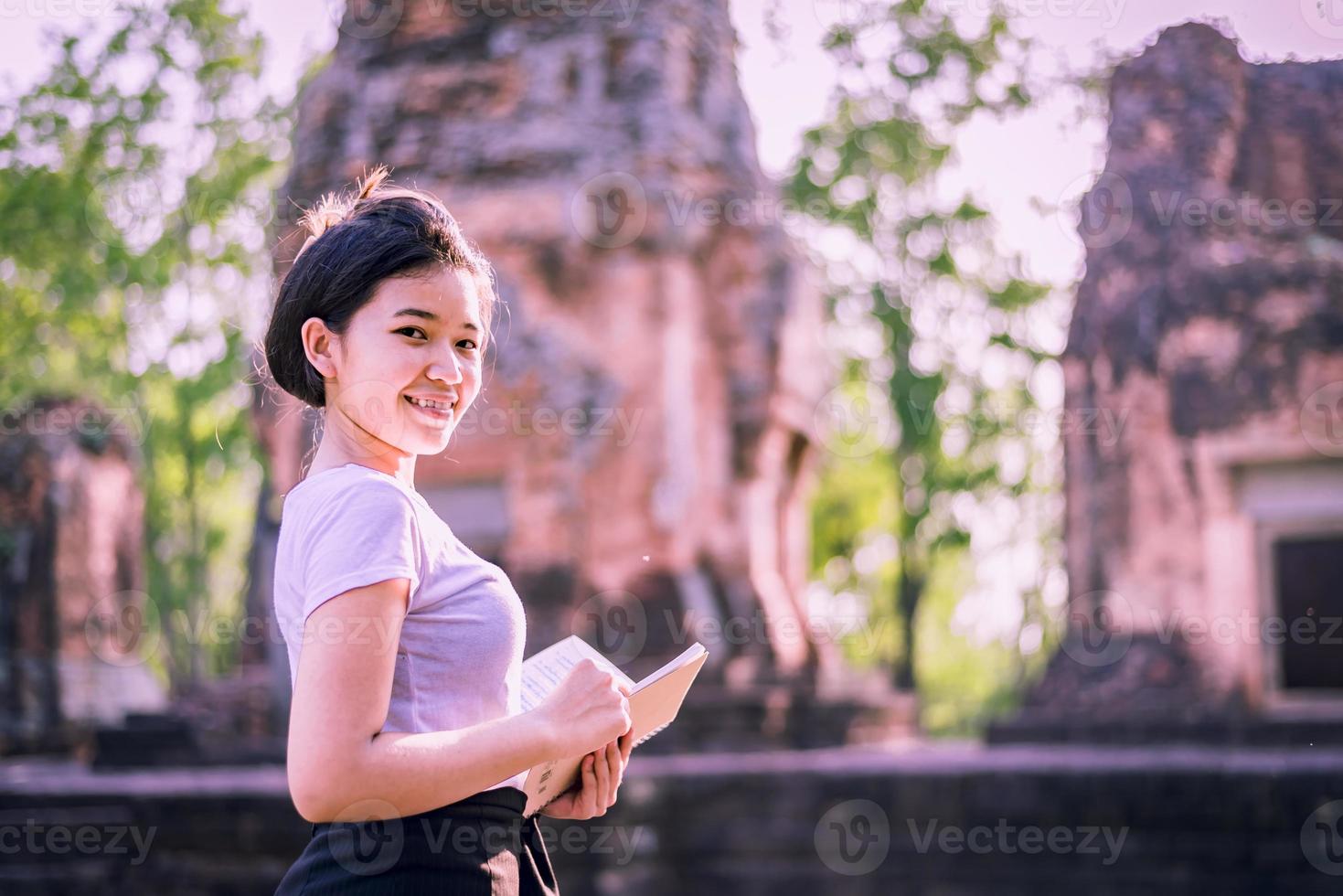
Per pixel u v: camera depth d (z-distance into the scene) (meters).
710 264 14.51
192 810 9.84
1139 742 14.03
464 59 14.05
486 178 13.74
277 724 14.18
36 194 13.30
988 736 14.66
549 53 14.02
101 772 13.26
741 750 12.69
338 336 1.91
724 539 14.42
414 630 1.76
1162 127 14.84
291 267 1.98
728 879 9.92
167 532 21.73
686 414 13.79
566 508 13.36
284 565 1.82
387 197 1.99
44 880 9.64
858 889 9.87
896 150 21.00
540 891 1.89
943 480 22.02
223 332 16.95
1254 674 14.16
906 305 21.58
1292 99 14.07
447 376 1.91
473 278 1.97
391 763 1.64
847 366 22.03
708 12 14.94
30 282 14.95
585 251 13.61
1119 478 14.98
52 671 16.02
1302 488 14.38
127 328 16.61
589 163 13.73
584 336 13.56
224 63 13.44
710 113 14.66
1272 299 14.35
